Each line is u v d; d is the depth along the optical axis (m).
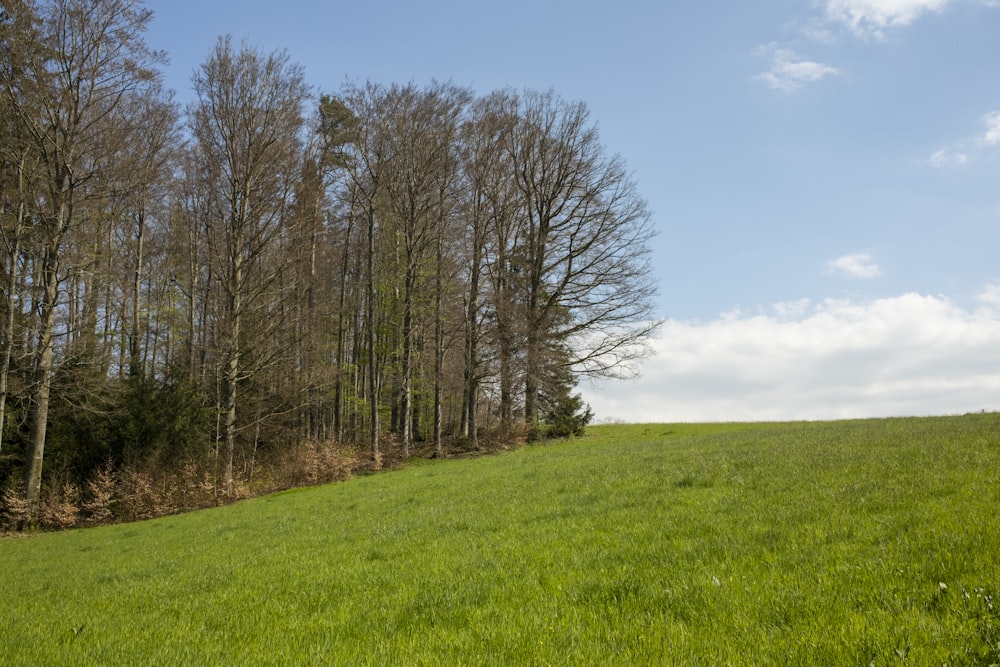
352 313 42.03
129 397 31.09
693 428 39.31
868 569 5.68
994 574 5.01
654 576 6.59
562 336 39.19
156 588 10.27
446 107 36.25
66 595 11.15
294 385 35.31
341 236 44.09
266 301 32.84
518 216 42.12
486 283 40.81
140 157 30.75
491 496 15.77
